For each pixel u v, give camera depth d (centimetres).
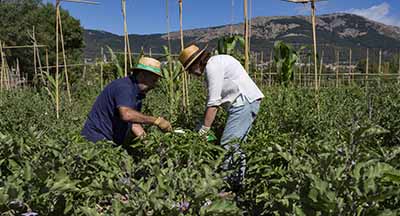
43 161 245
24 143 288
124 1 724
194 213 211
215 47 778
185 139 339
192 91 820
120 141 446
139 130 445
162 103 773
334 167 216
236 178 314
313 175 189
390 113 588
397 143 535
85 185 249
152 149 320
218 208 206
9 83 1364
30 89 1287
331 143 273
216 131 511
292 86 898
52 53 3628
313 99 739
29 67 3475
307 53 994
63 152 256
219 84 425
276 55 915
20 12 3912
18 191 213
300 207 202
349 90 1153
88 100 1142
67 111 809
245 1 565
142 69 438
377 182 197
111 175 239
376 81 1143
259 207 286
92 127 440
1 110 773
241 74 435
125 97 428
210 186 213
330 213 185
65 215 231
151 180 216
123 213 207
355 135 224
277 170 265
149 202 203
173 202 207
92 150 268
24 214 212
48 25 4000
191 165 252
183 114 617
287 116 553
